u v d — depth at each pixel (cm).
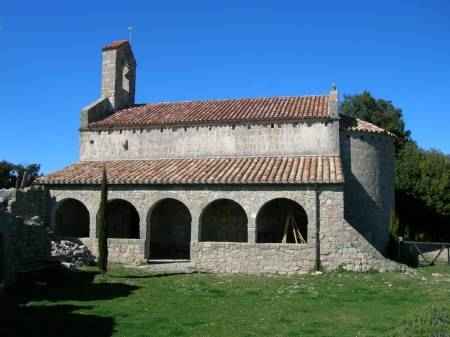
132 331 1323
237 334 1298
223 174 2684
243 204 2575
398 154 4766
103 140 3316
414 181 4406
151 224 3127
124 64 3766
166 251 3088
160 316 1504
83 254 2659
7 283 1861
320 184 2470
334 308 1612
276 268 2467
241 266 2508
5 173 5691
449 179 4381
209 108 3409
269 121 3022
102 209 2400
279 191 2528
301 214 2894
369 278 2205
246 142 3050
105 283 2095
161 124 3203
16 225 1977
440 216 4394
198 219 2631
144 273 2414
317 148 2933
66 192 2894
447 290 1903
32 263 2073
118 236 3192
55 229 2897
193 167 2897
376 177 2947
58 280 2052
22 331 1304
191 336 1279
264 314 1532
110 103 3597
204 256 2566
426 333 1245
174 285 2073
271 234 2917
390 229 2967
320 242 2444
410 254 2920
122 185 2789
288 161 2858
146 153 3222
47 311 1552
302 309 1602
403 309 1574
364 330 1322
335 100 2958
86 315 1504
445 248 3222
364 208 2891
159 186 2730
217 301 1741
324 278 2236
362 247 2402
